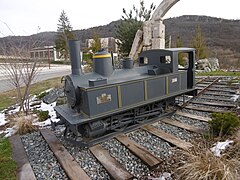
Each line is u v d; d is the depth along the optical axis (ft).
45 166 11.12
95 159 11.48
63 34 114.11
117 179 9.23
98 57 14.11
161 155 11.38
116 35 45.88
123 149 12.39
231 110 17.52
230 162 8.33
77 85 12.85
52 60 131.44
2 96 33.04
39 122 18.34
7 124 19.07
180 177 8.64
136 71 16.56
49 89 32.71
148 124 15.90
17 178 9.87
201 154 8.91
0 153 12.59
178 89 18.15
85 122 11.87
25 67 23.09
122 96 13.75
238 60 91.66
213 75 36.81
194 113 17.97
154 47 32.89
